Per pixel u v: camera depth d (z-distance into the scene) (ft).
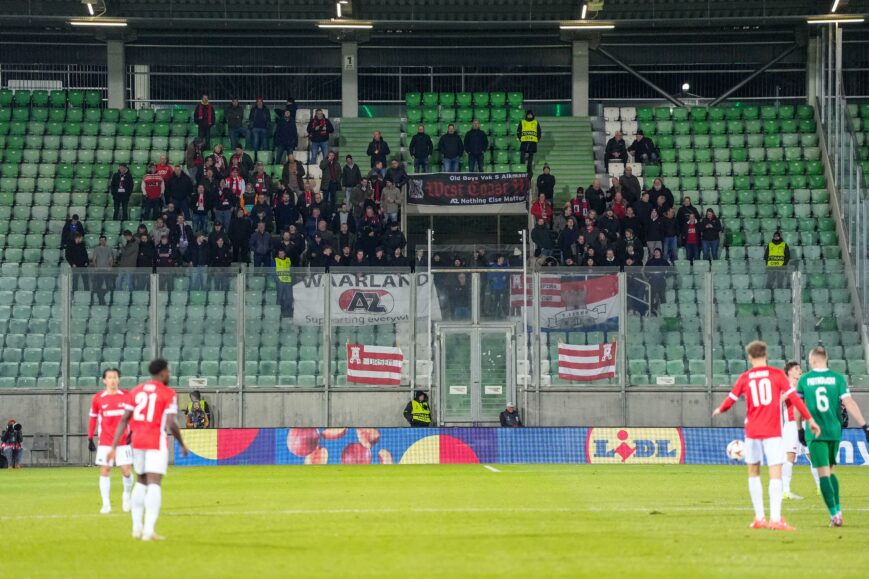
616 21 271.08
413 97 287.89
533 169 272.72
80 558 72.95
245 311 223.10
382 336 223.71
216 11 280.92
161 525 93.81
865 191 241.35
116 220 255.50
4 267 227.61
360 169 274.16
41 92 284.20
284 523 94.63
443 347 223.51
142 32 290.15
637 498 121.19
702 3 277.85
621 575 64.69
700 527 91.25
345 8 273.13
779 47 292.40
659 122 282.77
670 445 197.67
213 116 264.31
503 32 290.76
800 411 90.94
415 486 140.46
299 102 294.46
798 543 80.43
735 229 256.52
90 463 221.87
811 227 257.14
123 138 276.41
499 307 224.12
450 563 69.21
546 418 222.69
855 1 274.16
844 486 143.74
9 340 224.53
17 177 266.36
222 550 76.07
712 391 222.07
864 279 229.45
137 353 222.48
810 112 284.20
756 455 91.40
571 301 223.92
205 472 176.55
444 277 224.33
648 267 223.92
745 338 223.92
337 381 222.89
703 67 294.25
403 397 223.10
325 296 223.71
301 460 198.18
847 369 224.12
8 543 81.76
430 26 278.46
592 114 293.84
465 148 264.31
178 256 232.32
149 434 82.94
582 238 231.30
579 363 222.89
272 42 293.43
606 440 198.08
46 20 270.67
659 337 223.51
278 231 243.19
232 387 221.66
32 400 222.07
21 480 167.84
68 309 222.89
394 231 234.58
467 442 198.80
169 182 249.55
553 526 91.71
